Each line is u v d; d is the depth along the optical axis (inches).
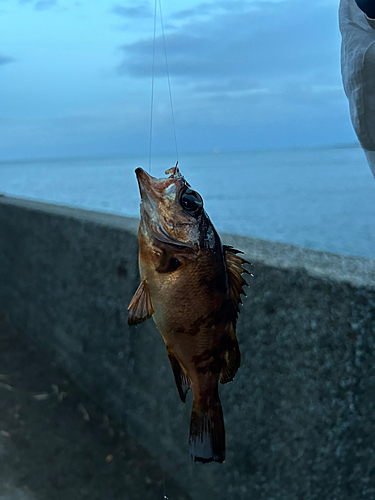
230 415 16.6
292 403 14.6
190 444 10.6
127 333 22.4
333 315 13.6
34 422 22.5
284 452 14.9
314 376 14.0
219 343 10.9
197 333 10.6
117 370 23.0
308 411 14.2
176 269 10.4
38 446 20.8
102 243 24.1
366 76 15.6
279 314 14.9
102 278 24.2
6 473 18.9
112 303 23.5
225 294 11.0
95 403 24.3
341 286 13.4
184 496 18.5
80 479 19.1
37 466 19.5
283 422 14.9
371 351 12.8
